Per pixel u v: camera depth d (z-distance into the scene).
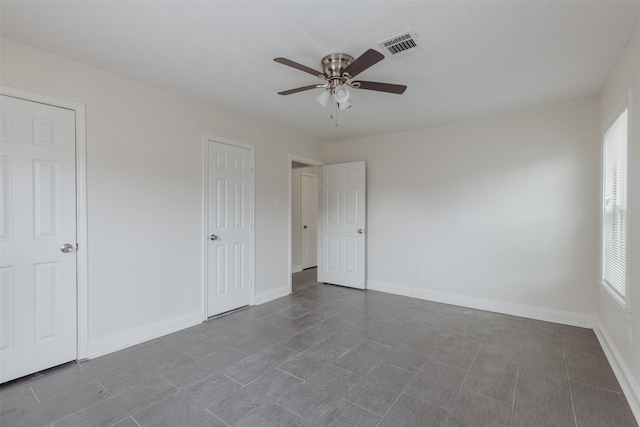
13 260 2.13
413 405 1.91
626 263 2.12
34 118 2.21
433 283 4.12
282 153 4.33
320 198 5.12
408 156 4.34
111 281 2.60
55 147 2.30
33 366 2.21
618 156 2.49
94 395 1.99
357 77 2.61
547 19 1.83
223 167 3.53
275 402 1.93
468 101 3.18
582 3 1.69
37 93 2.21
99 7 1.75
